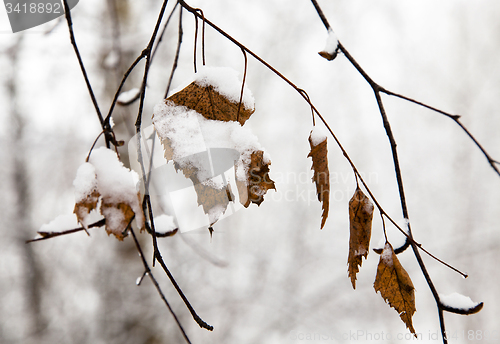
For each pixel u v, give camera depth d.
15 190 5.08
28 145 4.79
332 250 6.03
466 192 7.34
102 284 3.92
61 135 4.75
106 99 3.53
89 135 4.67
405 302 0.70
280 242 6.11
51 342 4.12
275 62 6.14
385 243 0.70
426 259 6.33
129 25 3.49
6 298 5.04
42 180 5.16
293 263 5.75
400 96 0.68
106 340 3.78
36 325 4.71
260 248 5.78
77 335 4.02
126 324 3.75
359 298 5.54
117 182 0.71
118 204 0.70
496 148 7.55
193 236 4.39
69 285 4.66
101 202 0.69
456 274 6.27
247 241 5.86
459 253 6.39
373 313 5.54
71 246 4.58
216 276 4.75
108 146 0.73
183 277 4.30
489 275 6.43
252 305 4.84
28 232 4.97
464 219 7.06
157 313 3.79
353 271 0.70
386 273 0.70
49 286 4.77
